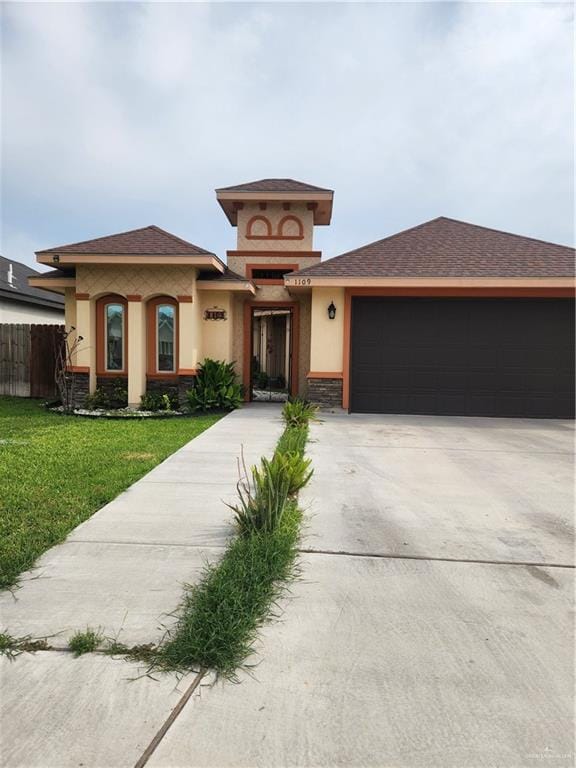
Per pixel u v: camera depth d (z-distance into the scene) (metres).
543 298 11.67
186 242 12.23
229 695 2.35
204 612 2.86
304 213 14.23
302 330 13.80
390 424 10.52
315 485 5.84
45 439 7.98
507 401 11.91
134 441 7.96
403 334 12.03
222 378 12.26
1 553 3.70
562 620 3.04
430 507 5.11
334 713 2.25
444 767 1.97
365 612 3.09
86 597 3.17
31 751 2.01
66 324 12.98
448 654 2.69
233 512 4.76
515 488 5.84
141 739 2.08
